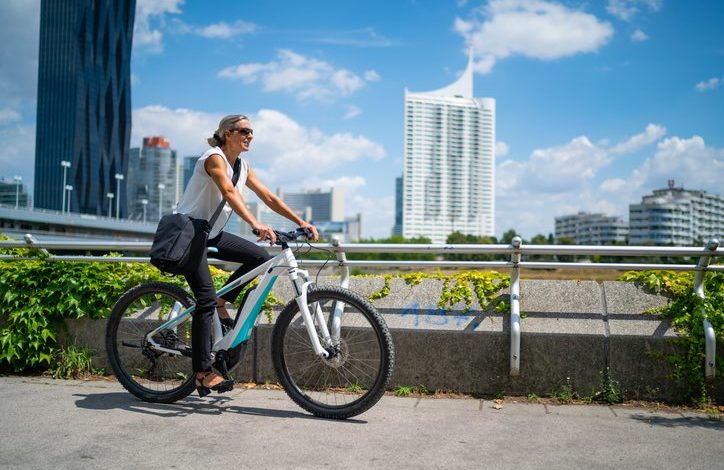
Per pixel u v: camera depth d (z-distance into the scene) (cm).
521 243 467
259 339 511
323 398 468
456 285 500
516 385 471
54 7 15788
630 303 475
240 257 459
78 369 548
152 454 343
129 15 17212
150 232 13162
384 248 486
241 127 441
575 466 325
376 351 481
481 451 348
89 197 15762
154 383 503
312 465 326
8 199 14388
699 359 445
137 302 523
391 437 374
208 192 441
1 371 571
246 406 446
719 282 470
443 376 481
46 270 566
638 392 456
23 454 343
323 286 425
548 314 478
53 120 15625
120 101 16962
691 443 362
